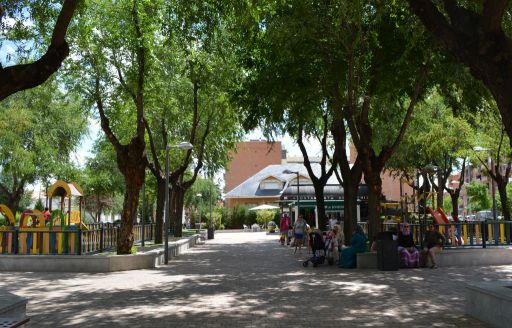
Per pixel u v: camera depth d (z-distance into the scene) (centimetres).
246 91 2050
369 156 1688
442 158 3400
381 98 1722
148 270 1661
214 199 6706
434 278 1363
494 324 770
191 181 3272
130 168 1786
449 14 741
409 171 3666
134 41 1752
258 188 7131
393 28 1566
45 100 2816
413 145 3123
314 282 1319
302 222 2439
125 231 1766
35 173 3341
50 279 1420
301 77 1698
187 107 2572
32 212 1952
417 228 1869
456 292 1120
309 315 882
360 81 1725
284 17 1477
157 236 2462
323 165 2559
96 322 837
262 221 6419
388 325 796
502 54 675
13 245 1691
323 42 1559
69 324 822
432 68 1625
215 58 2078
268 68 1845
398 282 1294
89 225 1995
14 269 1638
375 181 1684
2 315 635
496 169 2695
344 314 888
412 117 2367
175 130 2972
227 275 1504
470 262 1689
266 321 834
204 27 1394
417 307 947
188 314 899
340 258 1727
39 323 831
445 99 1911
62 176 3394
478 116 2642
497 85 683
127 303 1020
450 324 797
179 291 1182
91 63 1848
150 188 4106
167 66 2109
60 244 1680
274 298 1070
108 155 3794
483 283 877
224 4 1300
